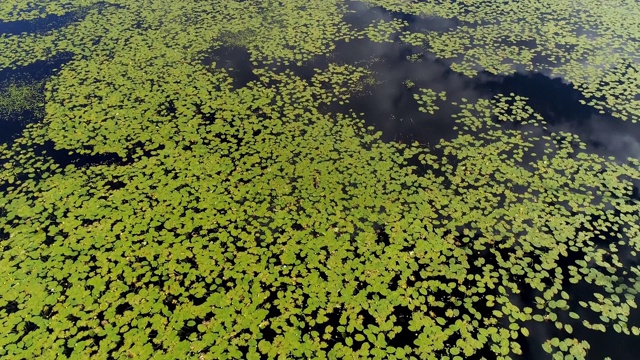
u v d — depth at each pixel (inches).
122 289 324.8
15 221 374.3
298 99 523.5
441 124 489.7
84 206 387.2
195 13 705.6
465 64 589.3
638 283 335.6
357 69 578.2
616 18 690.2
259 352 291.0
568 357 293.1
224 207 387.5
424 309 317.1
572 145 461.7
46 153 445.7
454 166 435.8
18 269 336.5
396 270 341.4
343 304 319.3
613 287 334.0
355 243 361.1
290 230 369.4
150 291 323.9
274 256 350.0
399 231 369.7
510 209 390.3
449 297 326.6
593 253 355.6
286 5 729.0
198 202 391.5
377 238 364.8
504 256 354.6
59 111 501.0
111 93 528.4
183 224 371.6
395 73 571.8
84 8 725.3
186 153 443.5
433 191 406.9
